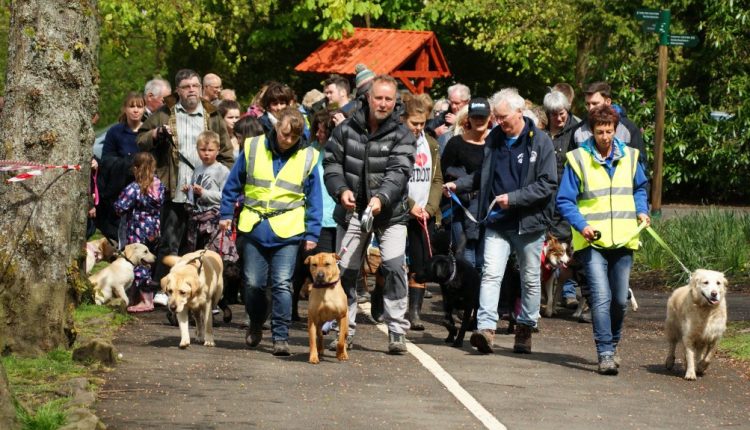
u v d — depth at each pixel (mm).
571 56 42750
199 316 13016
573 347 13781
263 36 37812
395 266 12445
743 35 33844
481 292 12891
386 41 32906
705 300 11688
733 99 34031
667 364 12508
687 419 10008
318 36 39531
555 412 10031
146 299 15641
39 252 11555
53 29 11711
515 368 12102
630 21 33875
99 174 16578
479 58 42688
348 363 12000
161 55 42469
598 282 12031
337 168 12297
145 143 15922
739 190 34750
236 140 18328
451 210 15031
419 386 10883
